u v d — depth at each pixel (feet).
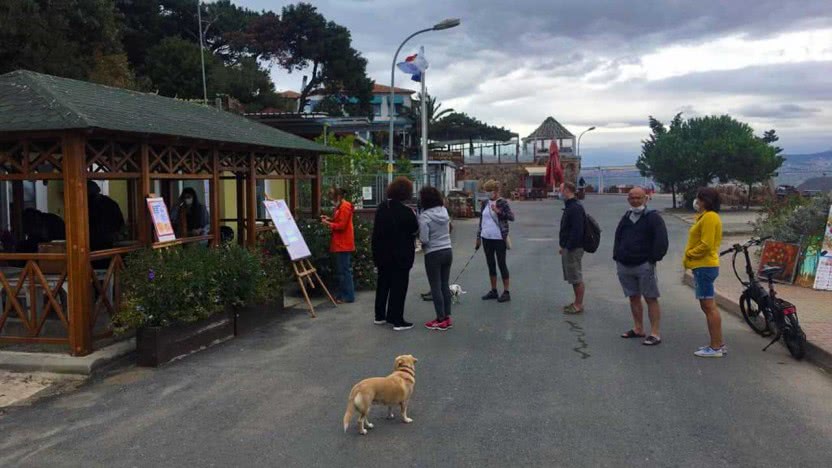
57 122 21.48
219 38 163.73
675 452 15.46
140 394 20.16
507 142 219.61
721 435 16.46
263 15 164.25
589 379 21.12
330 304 34.94
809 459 15.07
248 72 132.98
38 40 62.39
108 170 24.16
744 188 120.26
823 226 38.70
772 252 39.29
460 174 191.01
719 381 20.88
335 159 72.08
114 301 25.18
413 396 19.65
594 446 15.83
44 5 64.39
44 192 39.86
